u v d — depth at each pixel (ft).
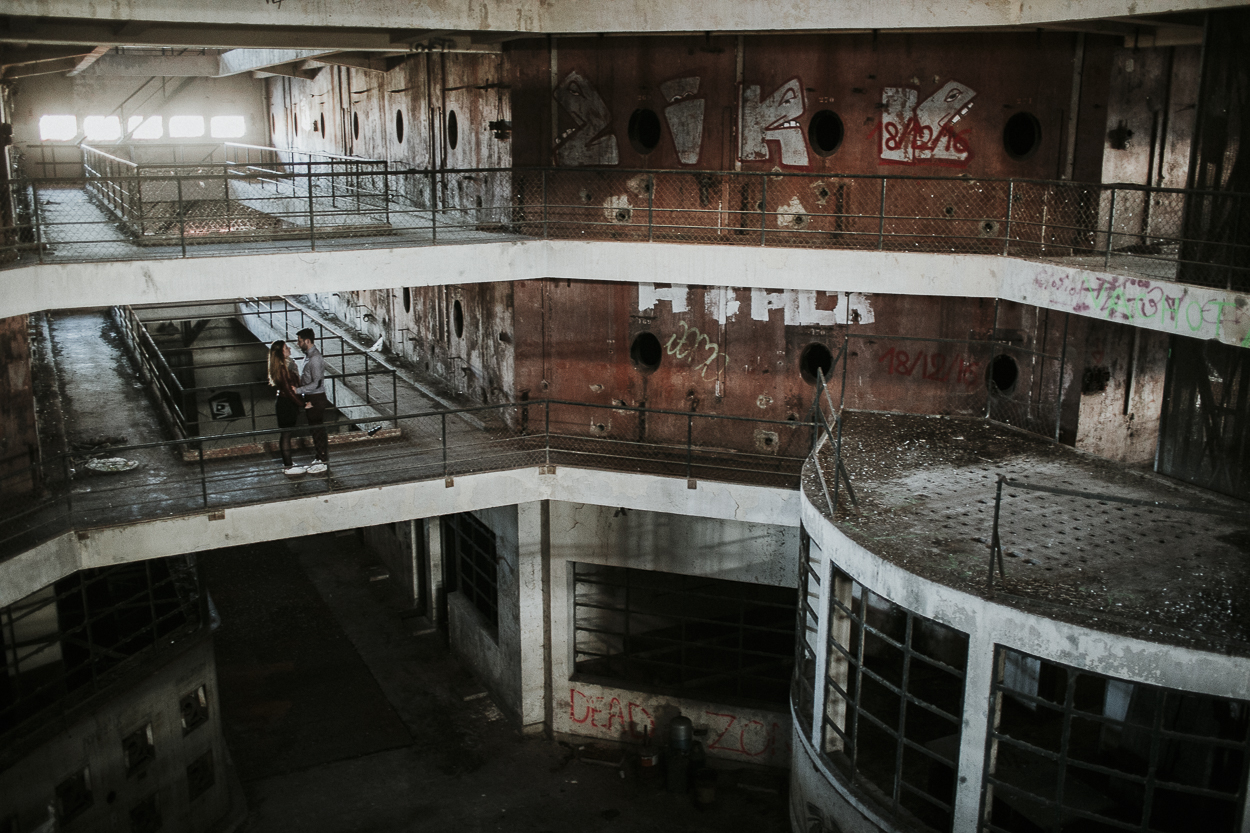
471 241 46.21
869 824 35.58
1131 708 39.34
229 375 83.97
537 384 52.75
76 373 63.82
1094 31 41.04
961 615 30.99
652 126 49.98
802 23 41.68
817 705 38.63
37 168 91.09
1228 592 30.81
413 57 60.34
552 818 48.47
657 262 46.01
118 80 93.45
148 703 43.45
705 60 47.47
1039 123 44.27
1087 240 45.01
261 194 85.30
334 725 56.24
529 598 53.36
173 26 44.01
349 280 43.57
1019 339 45.85
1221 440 38.27
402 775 51.85
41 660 41.75
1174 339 39.55
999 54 43.80
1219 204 36.45
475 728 56.08
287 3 39.60
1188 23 37.96
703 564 50.14
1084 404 44.47
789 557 48.47
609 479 47.11
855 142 46.60
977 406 47.52
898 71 45.19
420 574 69.72
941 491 38.68
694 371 50.70
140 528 39.47
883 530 35.22
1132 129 43.57
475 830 47.60
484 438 52.19
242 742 54.60
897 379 48.11
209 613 48.85
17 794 36.86
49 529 38.75
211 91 98.02
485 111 52.90
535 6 44.04
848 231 46.11
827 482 39.58
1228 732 35.99
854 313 47.60
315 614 69.67
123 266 39.29
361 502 43.88
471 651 61.46
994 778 31.86
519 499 47.75
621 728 53.62
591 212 51.19
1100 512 36.63
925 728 45.09
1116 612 29.48
